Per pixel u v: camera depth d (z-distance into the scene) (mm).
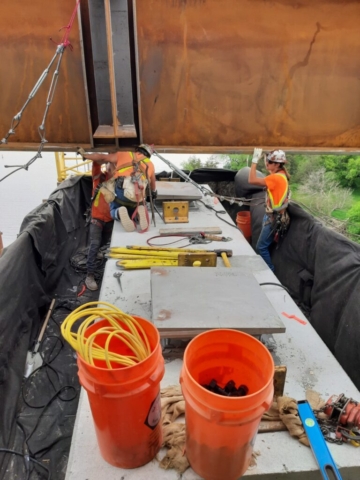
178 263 2213
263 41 1571
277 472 1028
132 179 3021
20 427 2066
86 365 854
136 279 2180
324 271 2787
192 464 1017
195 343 1011
